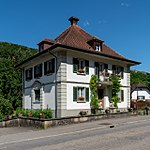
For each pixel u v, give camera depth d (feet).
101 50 85.25
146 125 54.44
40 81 83.66
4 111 82.74
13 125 69.97
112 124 57.26
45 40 83.61
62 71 71.72
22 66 97.45
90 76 79.71
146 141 34.76
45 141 38.55
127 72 94.07
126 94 92.63
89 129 50.93
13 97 112.98
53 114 74.13
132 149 29.63
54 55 74.49
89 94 79.05
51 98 76.02
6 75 113.19
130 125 55.36
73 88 74.33
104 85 84.33
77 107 74.95
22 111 77.20
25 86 96.68
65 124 59.36
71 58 74.43
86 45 82.84
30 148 33.22
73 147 32.04
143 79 246.27
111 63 87.35
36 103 85.66
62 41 77.05
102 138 38.50
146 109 85.66
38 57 81.97
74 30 90.48
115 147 31.01
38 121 57.98
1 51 168.04
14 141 40.55
